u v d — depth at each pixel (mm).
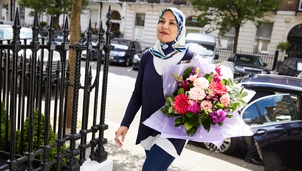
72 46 2656
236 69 12227
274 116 4301
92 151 3117
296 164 4020
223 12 17016
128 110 2420
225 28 16562
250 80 4820
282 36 20703
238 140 4426
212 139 2049
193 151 4703
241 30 21656
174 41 2221
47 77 2387
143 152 4312
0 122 2982
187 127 1996
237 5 15047
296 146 4016
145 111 2291
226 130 2107
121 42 18312
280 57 20734
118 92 9305
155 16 25016
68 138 2738
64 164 2809
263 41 21594
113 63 17672
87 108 2939
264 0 15211
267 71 12297
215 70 2191
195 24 23750
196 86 2047
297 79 4938
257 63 13523
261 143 4012
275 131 4062
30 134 2295
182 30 2223
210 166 4152
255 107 4410
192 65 2162
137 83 2410
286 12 20281
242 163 4418
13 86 2088
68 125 4707
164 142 2066
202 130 2074
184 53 2264
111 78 11953
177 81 2160
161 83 2217
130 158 4051
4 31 7840
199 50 14188
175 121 2051
